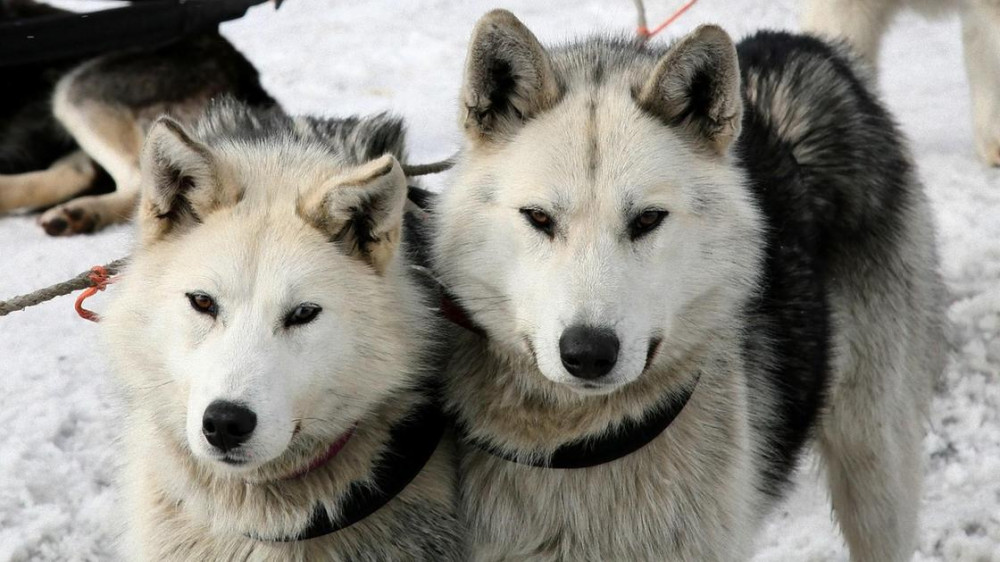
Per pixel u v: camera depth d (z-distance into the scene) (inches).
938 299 332.2
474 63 231.1
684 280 225.6
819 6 473.1
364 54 649.0
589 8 705.6
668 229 221.1
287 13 721.0
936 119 567.5
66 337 406.6
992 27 486.3
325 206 220.7
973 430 386.0
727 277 231.8
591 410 225.8
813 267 286.2
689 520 233.1
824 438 313.4
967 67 512.1
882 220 302.7
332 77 618.8
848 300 300.4
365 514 227.1
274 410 204.1
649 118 229.8
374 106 577.0
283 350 210.2
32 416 365.7
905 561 320.2
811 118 301.0
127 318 223.3
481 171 231.6
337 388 219.0
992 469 367.9
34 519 330.6
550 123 227.9
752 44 325.1
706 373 239.1
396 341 224.8
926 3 487.2
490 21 228.5
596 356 205.9
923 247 319.0
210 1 538.9
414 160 497.4
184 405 216.4
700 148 235.3
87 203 494.3
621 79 238.4
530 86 232.2
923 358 321.7
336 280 218.2
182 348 213.2
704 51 228.4
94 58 542.0
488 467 236.1
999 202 480.7
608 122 225.1
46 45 514.6
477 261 227.6
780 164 286.4
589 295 209.6
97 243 480.4
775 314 272.1
